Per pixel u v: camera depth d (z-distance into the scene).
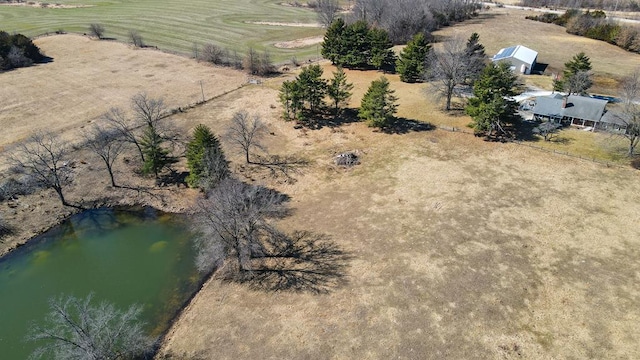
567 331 34.31
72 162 57.84
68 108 73.69
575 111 64.94
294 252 43.16
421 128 66.69
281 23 136.12
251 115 71.06
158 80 86.75
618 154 57.50
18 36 95.06
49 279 41.31
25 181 52.22
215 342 34.31
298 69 94.00
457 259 41.47
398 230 45.47
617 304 36.38
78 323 34.97
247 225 40.38
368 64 96.38
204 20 135.62
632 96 63.47
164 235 46.75
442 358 32.53
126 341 32.62
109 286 40.41
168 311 37.78
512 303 36.81
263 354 33.16
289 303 37.47
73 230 47.56
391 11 106.69
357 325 35.22
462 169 55.69
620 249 42.00
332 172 56.16
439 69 71.56
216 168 49.62
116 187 53.75
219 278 40.72
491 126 61.56
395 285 38.84
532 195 50.19
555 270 39.94
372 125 66.88
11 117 70.25
